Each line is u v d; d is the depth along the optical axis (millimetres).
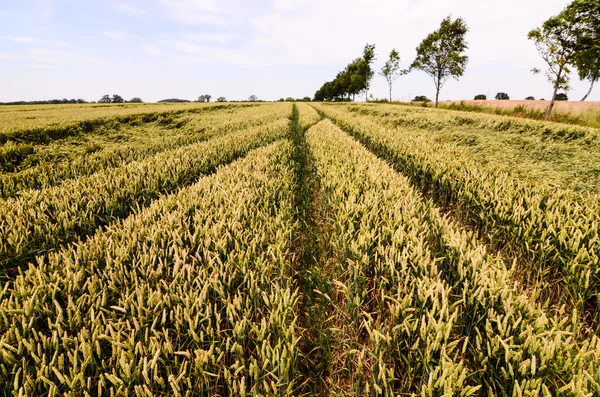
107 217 4051
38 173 6348
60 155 9805
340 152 7297
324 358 2234
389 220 3211
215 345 1873
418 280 2156
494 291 2000
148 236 2887
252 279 2217
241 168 5809
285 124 14109
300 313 2756
